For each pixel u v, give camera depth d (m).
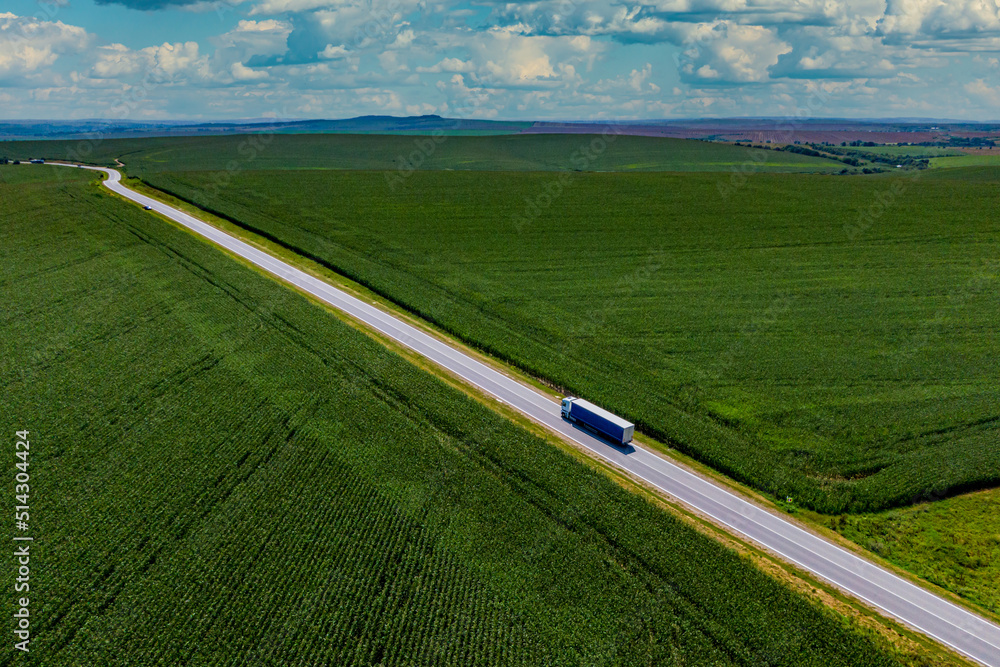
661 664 34.38
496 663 34.06
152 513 43.28
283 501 44.44
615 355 68.38
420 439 52.16
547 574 39.47
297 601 37.09
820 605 38.75
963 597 40.38
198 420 53.28
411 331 74.31
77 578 38.22
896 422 56.00
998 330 72.56
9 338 66.62
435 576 39.03
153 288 79.25
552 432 56.00
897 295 83.06
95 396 56.50
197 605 36.72
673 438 54.66
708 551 41.97
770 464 51.44
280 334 68.81
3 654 33.50
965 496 48.75
